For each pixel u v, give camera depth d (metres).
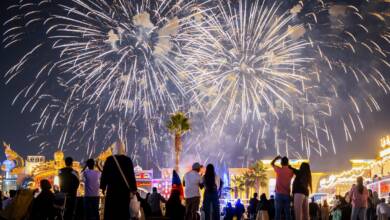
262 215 28.91
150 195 24.36
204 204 19.66
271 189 114.38
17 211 17.25
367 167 88.31
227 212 35.66
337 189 91.19
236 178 117.00
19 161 72.44
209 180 19.67
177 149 60.38
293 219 22.45
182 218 22.14
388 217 26.64
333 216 30.50
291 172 19.47
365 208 22.27
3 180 71.31
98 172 19.94
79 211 21.52
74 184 19.44
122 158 13.88
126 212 13.70
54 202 17.88
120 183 13.72
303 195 19.12
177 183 22.58
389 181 54.44
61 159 69.44
